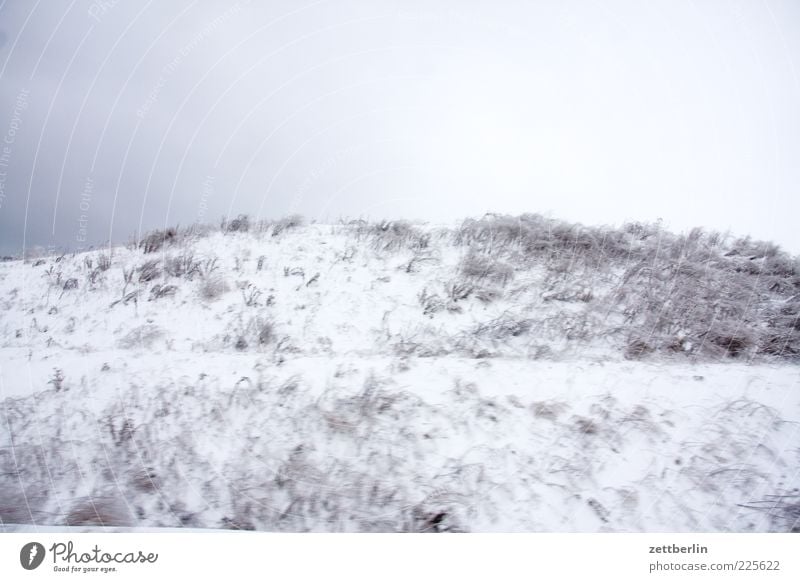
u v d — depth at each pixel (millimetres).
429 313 8383
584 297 8430
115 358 7461
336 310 8562
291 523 4562
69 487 4941
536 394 5961
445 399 5863
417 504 4645
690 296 8133
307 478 4891
